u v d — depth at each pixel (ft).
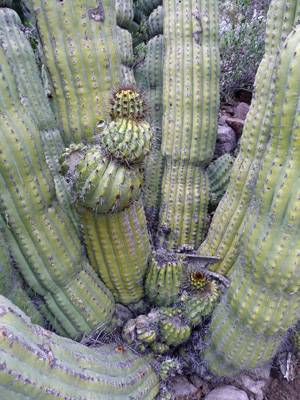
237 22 16.85
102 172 5.16
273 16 6.17
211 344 6.94
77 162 5.57
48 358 3.97
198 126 8.60
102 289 7.18
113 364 6.00
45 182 5.65
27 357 3.62
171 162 9.10
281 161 4.56
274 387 7.56
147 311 8.02
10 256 5.61
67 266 6.25
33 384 3.57
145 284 7.64
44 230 5.80
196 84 8.38
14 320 3.75
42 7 6.06
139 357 7.00
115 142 4.99
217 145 13.70
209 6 8.38
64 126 7.05
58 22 6.14
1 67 4.90
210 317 7.22
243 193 7.09
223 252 7.70
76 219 7.35
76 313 6.64
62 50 6.33
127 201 5.51
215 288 7.16
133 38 15.25
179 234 9.30
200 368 7.55
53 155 8.41
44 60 6.59
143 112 5.40
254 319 5.58
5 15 8.43
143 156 5.27
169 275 7.18
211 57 8.43
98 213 5.87
